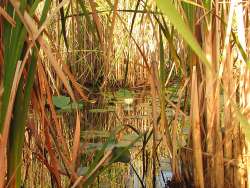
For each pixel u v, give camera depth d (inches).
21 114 26.5
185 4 42.2
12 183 27.0
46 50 26.5
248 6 38.3
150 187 51.1
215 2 40.6
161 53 47.1
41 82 30.7
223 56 38.2
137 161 63.4
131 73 151.7
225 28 41.2
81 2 35.7
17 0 23.5
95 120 98.3
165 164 60.3
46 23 24.4
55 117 33.1
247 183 41.7
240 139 42.1
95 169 34.0
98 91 143.1
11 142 26.7
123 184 52.2
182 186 48.3
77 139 33.9
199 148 43.8
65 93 112.5
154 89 51.1
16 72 24.6
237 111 14.6
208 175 44.7
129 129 87.5
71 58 121.6
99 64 149.6
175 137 48.0
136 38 143.3
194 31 42.4
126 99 120.2
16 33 24.7
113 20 30.5
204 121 45.6
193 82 43.5
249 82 39.4
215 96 41.8
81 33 135.6
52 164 33.9
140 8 142.6
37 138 33.8
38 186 49.1
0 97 25.1
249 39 37.4
